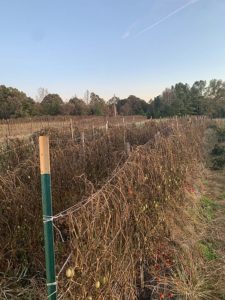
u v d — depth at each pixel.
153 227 4.65
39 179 4.74
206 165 12.59
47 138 2.34
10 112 50.81
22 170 4.94
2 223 3.98
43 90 63.28
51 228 2.40
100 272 2.92
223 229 6.28
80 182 5.23
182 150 8.24
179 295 4.09
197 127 17.61
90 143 8.23
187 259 4.75
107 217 3.09
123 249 3.49
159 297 3.96
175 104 64.19
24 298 3.60
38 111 55.12
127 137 13.05
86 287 2.77
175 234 5.29
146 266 4.44
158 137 7.07
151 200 4.68
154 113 64.75
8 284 3.62
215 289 4.35
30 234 4.08
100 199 3.13
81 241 2.73
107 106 62.62
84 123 28.92
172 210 5.74
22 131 25.50
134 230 3.96
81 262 2.70
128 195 3.83
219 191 9.29
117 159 7.24
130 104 68.56
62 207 4.98
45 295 3.53
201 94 75.12
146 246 4.37
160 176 5.27
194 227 6.07
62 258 3.35
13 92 54.09
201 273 4.66
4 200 3.97
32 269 4.00
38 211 4.26
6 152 7.20
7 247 3.89
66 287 2.76
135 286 3.90
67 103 59.03
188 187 7.66
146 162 5.02
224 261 5.07
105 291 3.00
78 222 2.75
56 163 5.57
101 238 2.97
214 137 19.27
